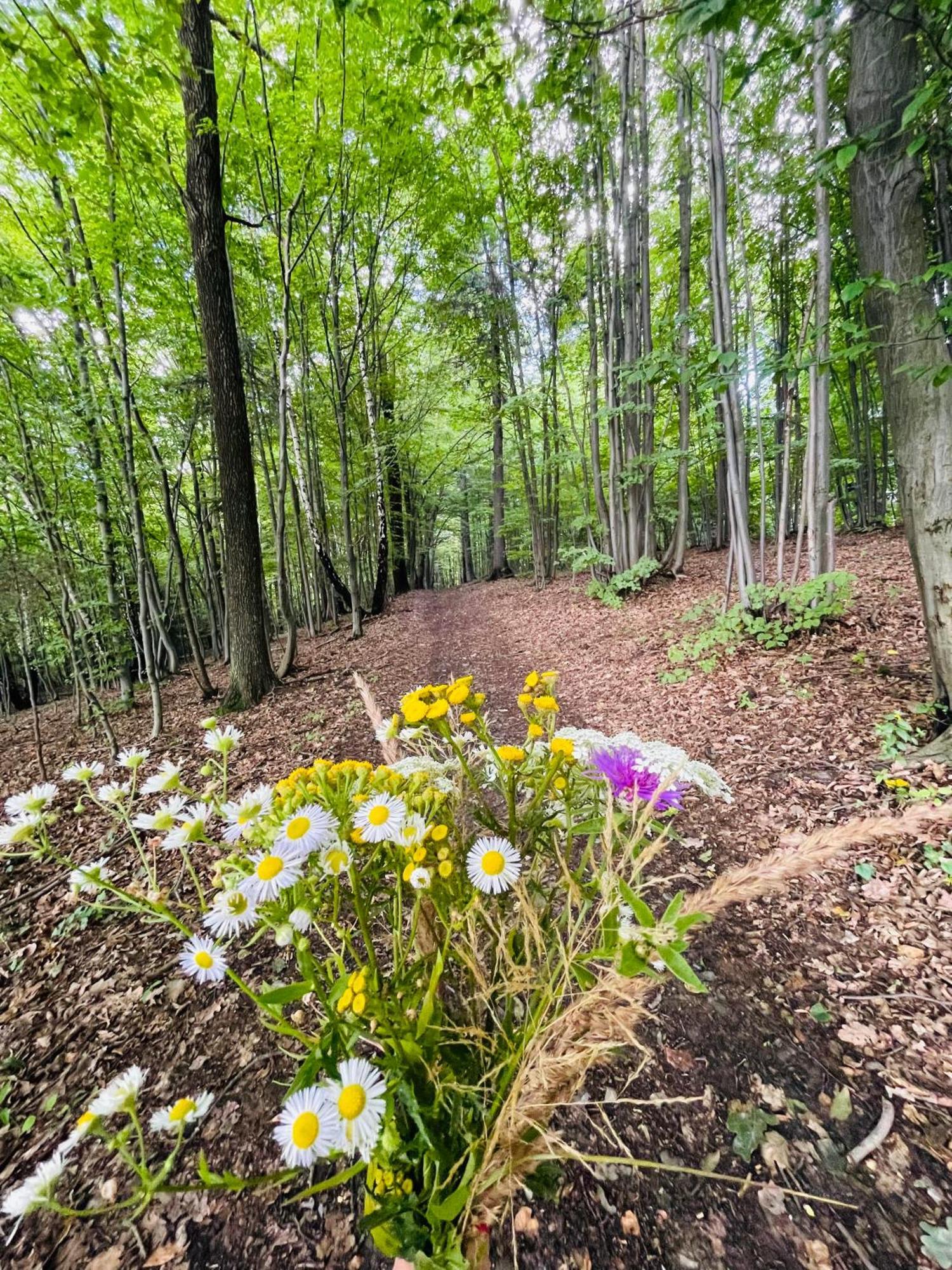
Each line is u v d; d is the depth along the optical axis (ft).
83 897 7.82
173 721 16.93
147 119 6.35
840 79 8.84
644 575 20.89
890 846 6.33
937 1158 3.58
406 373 32.50
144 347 19.45
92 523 19.98
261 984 5.70
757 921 5.71
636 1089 4.17
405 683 16.31
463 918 2.50
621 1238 3.33
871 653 10.71
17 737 20.70
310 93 17.63
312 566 36.50
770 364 9.73
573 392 36.37
